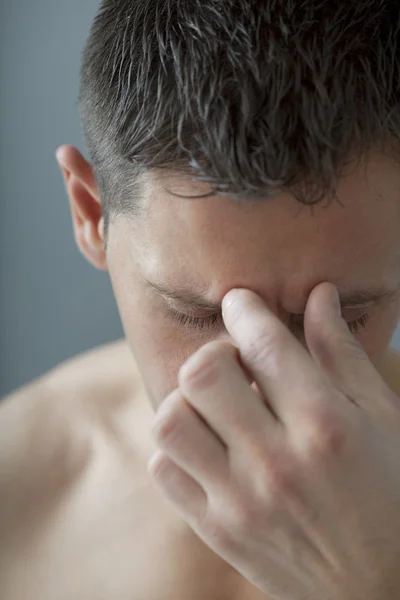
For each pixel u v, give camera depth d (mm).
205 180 511
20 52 1276
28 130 1311
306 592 556
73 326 1415
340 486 508
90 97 657
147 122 552
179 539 853
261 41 516
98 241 775
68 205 1338
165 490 562
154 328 618
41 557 877
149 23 569
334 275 537
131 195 582
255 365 518
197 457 530
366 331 610
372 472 509
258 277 534
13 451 979
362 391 540
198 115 515
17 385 1462
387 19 536
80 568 858
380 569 534
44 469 964
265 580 559
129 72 573
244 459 521
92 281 1382
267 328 516
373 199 525
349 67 514
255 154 491
